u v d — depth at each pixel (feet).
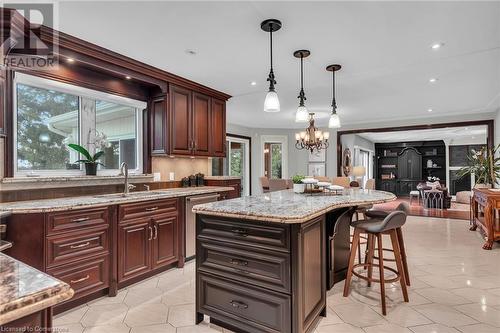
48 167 9.15
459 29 8.04
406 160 39.24
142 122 12.03
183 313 7.29
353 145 31.68
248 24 7.67
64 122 9.59
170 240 10.16
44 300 2.13
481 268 10.37
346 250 9.53
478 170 18.29
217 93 14.21
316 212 6.07
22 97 8.54
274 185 20.52
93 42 8.68
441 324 6.66
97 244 7.90
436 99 16.51
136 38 8.44
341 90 14.48
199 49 9.28
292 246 5.57
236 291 6.20
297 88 13.97
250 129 26.76
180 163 13.42
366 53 9.71
